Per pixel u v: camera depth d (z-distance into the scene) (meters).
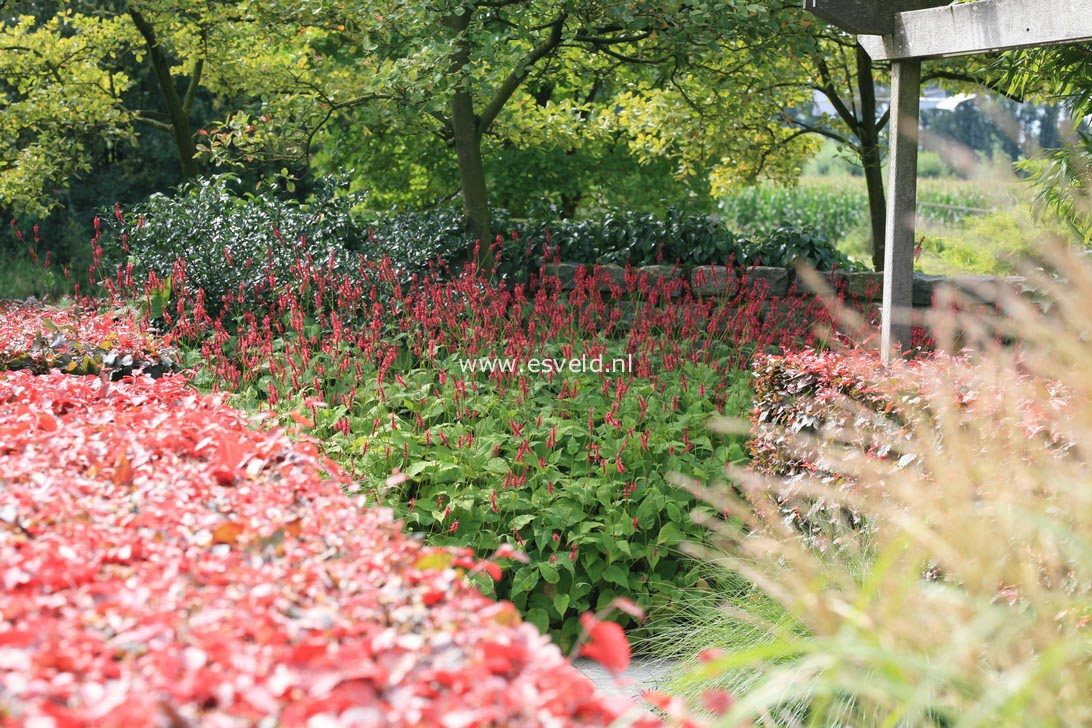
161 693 1.28
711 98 8.55
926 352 4.69
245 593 1.64
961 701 1.69
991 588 1.71
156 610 1.54
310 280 6.38
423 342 5.94
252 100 11.38
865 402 3.80
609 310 7.08
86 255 11.93
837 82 9.73
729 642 3.11
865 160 8.85
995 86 6.11
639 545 4.47
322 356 5.88
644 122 9.20
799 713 2.45
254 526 1.92
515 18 7.45
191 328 5.62
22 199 9.13
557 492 4.64
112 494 2.19
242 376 5.65
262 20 7.06
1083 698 1.63
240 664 1.34
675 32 6.71
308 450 2.56
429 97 6.51
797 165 10.63
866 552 3.02
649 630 4.21
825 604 1.72
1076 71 5.19
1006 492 1.83
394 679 1.37
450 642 1.50
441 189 10.02
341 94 7.28
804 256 7.04
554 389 5.79
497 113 7.61
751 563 3.45
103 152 13.66
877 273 6.74
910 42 4.52
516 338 5.83
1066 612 1.89
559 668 1.44
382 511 2.05
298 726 1.22
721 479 4.75
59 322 5.11
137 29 9.43
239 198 7.33
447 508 4.43
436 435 4.93
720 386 5.73
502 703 1.32
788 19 6.93
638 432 5.11
